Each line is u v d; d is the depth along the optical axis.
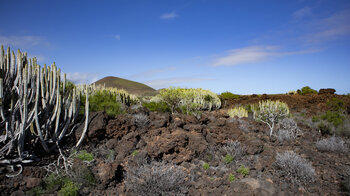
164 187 3.83
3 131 4.39
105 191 3.91
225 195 4.02
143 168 4.27
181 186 4.13
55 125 5.09
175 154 5.14
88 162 4.37
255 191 4.07
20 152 3.98
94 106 7.25
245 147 6.05
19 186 3.59
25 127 4.14
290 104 18.52
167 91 10.84
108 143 5.34
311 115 14.35
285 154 5.28
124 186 4.00
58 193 3.58
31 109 4.57
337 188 4.47
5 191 3.43
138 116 6.59
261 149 6.24
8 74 4.39
